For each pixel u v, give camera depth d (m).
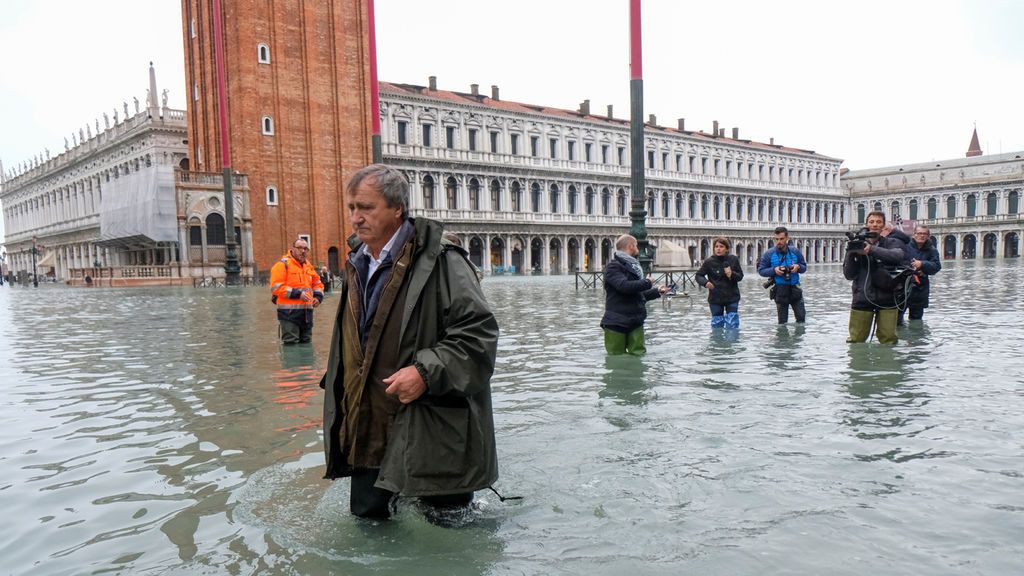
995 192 93.12
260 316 16.84
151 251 56.47
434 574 2.75
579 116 70.12
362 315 3.36
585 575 2.71
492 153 61.94
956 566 2.73
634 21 16.59
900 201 101.06
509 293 25.69
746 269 69.31
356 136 52.44
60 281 75.62
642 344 8.89
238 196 46.75
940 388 6.26
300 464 4.39
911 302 12.02
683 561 2.82
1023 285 24.27
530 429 5.06
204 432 5.30
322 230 50.22
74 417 5.96
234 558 2.98
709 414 5.44
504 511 3.44
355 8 52.41
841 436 4.71
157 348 10.72
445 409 3.20
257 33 47.38
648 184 73.75
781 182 91.75
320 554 2.99
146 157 62.44
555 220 66.44
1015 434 4.69
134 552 3.10
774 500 3.51
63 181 81.81
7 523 3.51
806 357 8.29
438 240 3.31
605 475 3.96
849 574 2.68
